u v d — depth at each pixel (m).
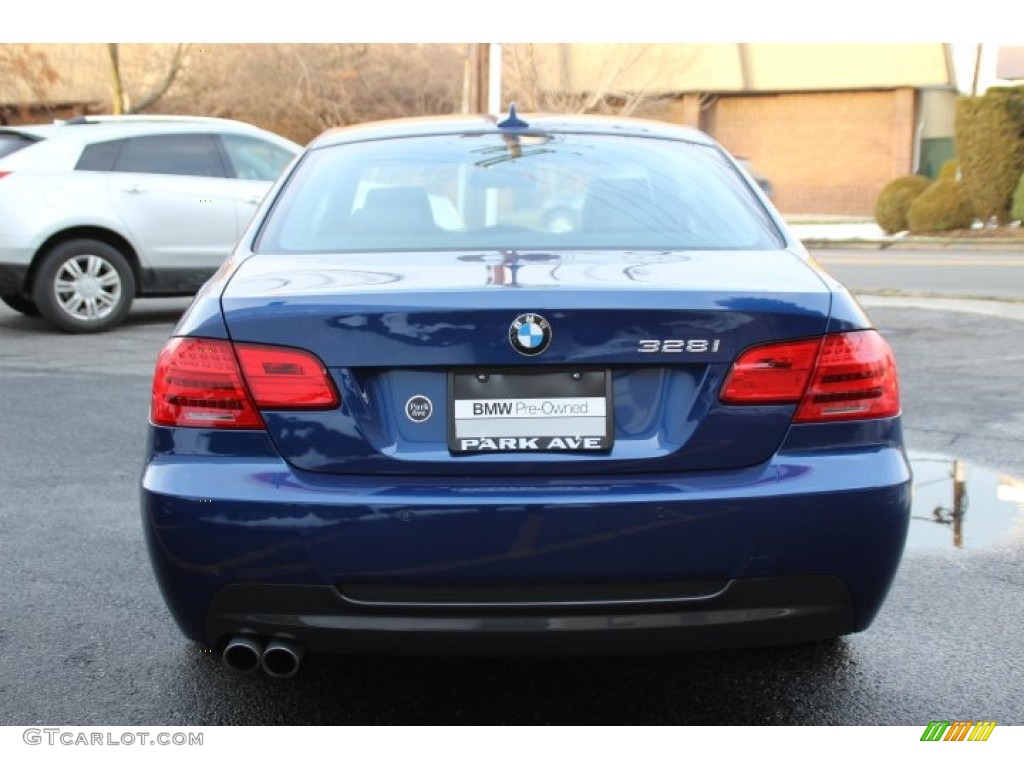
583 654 2.50
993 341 8.58
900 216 21.30
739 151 29.52
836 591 2.53
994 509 4.66
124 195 9.44
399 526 2.44
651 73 25.48
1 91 25.48
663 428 2.53
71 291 9.39
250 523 2.48
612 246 3.03
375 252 2.99
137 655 3.32
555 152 3.49
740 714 2.96
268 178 10.29
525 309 2.48
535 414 2.51
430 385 2.52
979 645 3.37
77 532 4.42
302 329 2.52
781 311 2.54
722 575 2.47
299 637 2.52
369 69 23.34
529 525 2.43
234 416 2.55
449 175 3.36
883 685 3.11
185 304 11.79
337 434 2.51
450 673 3.21
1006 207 19.91
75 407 6.61
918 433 5.85
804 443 2.55
